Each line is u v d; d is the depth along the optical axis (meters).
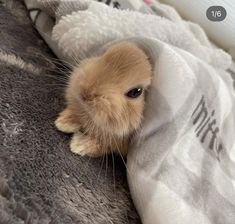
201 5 0.26
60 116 0.15
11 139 0.14
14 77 0.16
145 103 0.15
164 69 0.15
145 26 0.17
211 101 0.16
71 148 0.15
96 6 0.18
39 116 0.15
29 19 0.20
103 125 0.14
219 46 0.27
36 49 0.18
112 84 0.14
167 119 0.14
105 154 0.15
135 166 0.14
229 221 0.15
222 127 0.17
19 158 0.13
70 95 0.15
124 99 0.14
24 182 0.13
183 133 0.15
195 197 0.15
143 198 0.14
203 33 0.24
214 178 0.15
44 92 0.16
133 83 0.14
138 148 0.15
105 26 0.17
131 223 0.14
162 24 0.18
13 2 0.21
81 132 0.15
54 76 0.17
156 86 0.15
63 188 0.14
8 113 0.15
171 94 0.14
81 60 0.16
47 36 0.19
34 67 0.17
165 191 0.14
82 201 0.14
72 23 0.17
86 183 0.14
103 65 0.14
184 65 0.15
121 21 0.17
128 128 0.15
